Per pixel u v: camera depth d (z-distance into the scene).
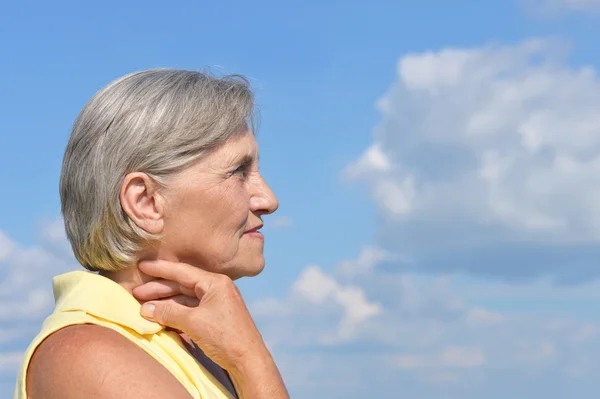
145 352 2.58
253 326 2.78
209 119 2.73
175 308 2.73
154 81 2.74
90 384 2.39
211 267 2.84
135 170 2.70
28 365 2.48
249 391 2.70
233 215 2.80
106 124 2.70
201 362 2.87
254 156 2.91
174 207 2.73
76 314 2.58
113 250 2.73
